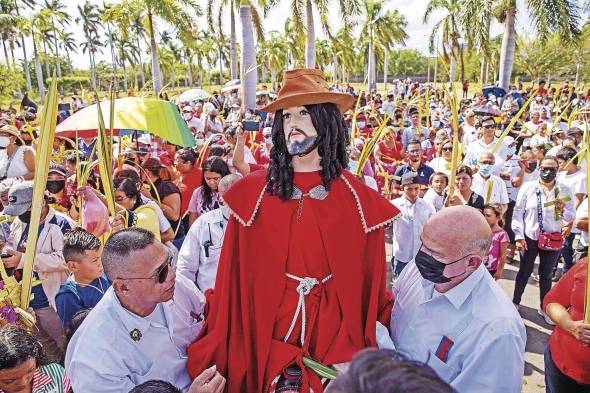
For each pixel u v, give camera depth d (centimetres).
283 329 199
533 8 1496
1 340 195
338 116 198
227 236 205
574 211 483
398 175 587
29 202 319
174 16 2048
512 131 848
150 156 564
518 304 495
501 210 421
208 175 414
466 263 195
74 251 265
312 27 1647
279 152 198
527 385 384
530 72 3008
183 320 227
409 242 451
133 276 189
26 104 1043
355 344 198
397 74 6788
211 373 193
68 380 222
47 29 3691
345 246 196
